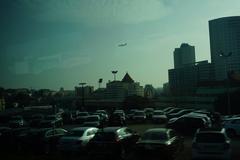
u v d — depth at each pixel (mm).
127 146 17750
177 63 148125
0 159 17828
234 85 87438
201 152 14945
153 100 114875
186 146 21625
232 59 100250
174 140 16828
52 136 21094
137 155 15961
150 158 15844
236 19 100062
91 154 16953
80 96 122000
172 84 123375
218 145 14797
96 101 110062
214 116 38562
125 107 90000
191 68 114625
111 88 133250
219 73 103562
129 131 18766
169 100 108250
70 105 113875
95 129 20703
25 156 19016
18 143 21719
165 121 43125
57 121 41000
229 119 25875
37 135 20844
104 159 17422
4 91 88000
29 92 102812
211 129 16031
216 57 104125
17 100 92500
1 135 22812
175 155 16922
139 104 89875
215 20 103062
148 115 50781
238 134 25188
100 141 16891
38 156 19125
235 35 100062
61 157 18609
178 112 45250
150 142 15805
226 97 64000
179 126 27891
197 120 27500
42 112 75562
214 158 14766
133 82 139500
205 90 91875
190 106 93000
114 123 37375
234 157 16828
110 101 108000
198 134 15398
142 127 37938
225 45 101000
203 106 84812
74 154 19328
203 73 109938
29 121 47969
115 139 16875
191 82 114250
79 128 20281
